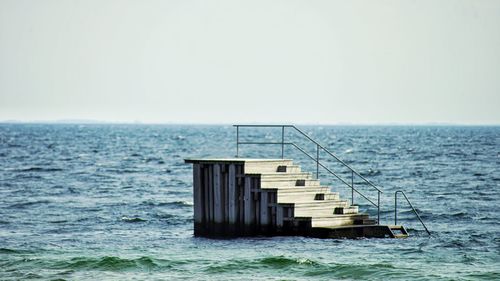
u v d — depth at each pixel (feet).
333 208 226.38
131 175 546.67
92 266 194.39
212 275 184.14
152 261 197.77
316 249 210.38
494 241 231.30
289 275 184.34
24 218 300.20
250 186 220.43
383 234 229.66
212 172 225.56
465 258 202.18
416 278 179.42
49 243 233.76
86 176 530.68
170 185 464.65
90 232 261.03
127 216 306.55
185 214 314.76
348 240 222.48
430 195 386.52
